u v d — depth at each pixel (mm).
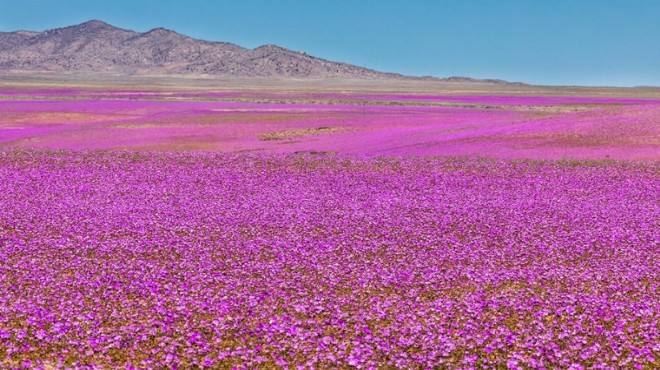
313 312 15352
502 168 35938
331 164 37594
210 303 15703
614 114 56531
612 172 33906
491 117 70312
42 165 36469
